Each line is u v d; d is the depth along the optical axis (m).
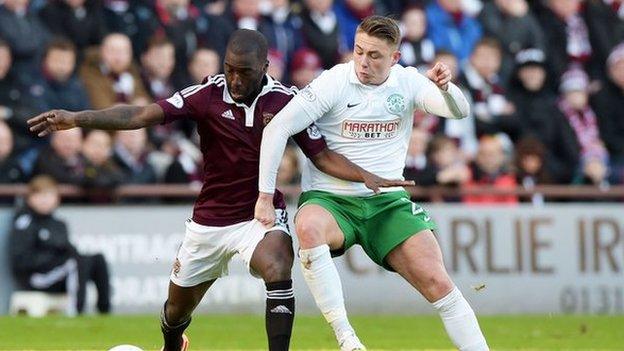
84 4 42.75
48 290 37.03
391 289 39.94
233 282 38.81
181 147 40.34
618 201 42.22
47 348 28.03
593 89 47.47
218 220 21.03
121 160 39.41
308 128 20.95
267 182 20.42
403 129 21.41
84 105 40.41
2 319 34.38
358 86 20.92
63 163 38.28
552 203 41.44
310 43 44.03
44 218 36.78
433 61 45.16
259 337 31.62
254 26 43.75
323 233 20.78
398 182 20.67
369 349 28.95
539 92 45.31
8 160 38.53
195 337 31.45
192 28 43.38
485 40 44.66
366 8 45.53
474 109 44.06
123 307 38.19
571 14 48.78
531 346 29.97
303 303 38.81
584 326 33.91
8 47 39.59
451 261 40.28
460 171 40.50
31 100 39.41
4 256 37.00
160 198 39.47
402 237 20.95
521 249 40.84
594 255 41.38
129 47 41.38
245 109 20.69
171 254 38.66
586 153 45.25
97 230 38.03
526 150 42.31
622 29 49.25
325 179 21.31
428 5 46.59
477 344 20.73
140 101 41.09
